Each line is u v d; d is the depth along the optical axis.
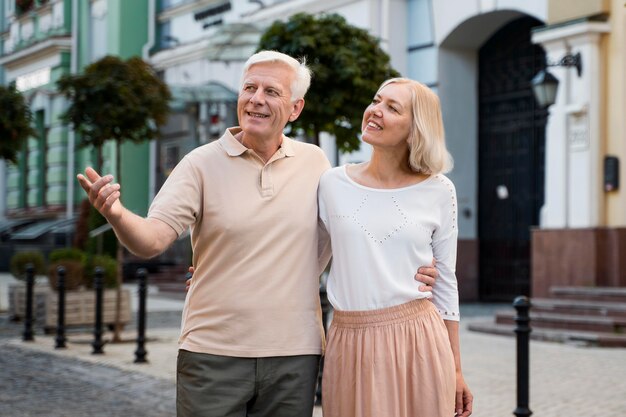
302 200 3.71
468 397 3.79
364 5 18.72
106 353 10.98
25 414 7.53
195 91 22.05
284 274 3.63
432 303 3.74
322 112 9.55
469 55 18.50
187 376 3.63
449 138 18.30
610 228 13.88
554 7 14.63
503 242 18.22
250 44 19.80
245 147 3.67
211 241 3.64
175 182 3.61
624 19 13.85
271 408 3.65
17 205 32.31
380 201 3.64
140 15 27.23
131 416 7.47
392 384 3.55
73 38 29.34
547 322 12.81
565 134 14.47
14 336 12.83
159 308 17.34
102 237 21.61
